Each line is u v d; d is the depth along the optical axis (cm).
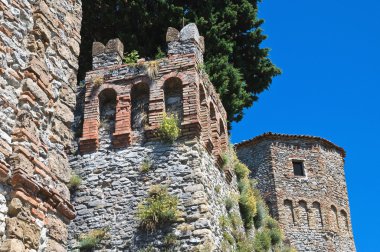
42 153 864
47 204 847
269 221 2345
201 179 1591
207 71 2355
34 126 854
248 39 2673
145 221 1547
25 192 795
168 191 1591
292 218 3506
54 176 880
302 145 3753
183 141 1661
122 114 1744
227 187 1873
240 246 1738
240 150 3806
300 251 3409
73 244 1580
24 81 861
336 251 3509
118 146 1705
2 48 832
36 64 888
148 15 2455
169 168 1627
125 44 2423
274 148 3697
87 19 2509
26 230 778
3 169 771
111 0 2511
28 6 918
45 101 899
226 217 1741
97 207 1622
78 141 1744
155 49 2473
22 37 885
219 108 1962
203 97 1773
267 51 2689
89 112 1775
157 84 1752
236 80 2428
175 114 1711
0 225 749
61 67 978
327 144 3828
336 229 3581
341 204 3706
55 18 989
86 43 2520
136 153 1678
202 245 1484
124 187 1634
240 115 2527
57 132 921
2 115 805
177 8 2462
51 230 843
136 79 1783
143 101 1767
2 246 739
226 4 2611
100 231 1577
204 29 2483
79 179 1672
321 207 3591
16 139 817
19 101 845
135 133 1714
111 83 1802
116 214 1599
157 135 1684
